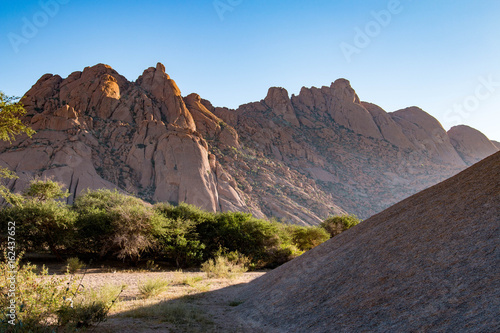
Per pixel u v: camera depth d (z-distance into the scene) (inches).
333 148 6412.4
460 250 227.0
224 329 287.3
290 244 1195.3
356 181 5708.7
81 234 899.4
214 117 4761.3
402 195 5457.7
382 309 219.0
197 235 1017.5
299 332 252.1
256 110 6702.8
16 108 554.9
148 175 3085.6
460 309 175.8
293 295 336.5
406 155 6752.0
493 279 181.0
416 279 227.8
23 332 215.6
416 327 183.2
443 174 6264.8
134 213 866.1
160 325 280.8
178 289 513.0
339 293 279.4
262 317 318.0
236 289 530.9
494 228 224.8
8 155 2659.9
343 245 412.2
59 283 276.5
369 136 6963.6
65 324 251.0
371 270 281.7
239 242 1077.1
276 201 3634.4
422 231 291.0
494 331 146.2
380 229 368.2
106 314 291.3
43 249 906.1
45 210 809.5
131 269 826.2
